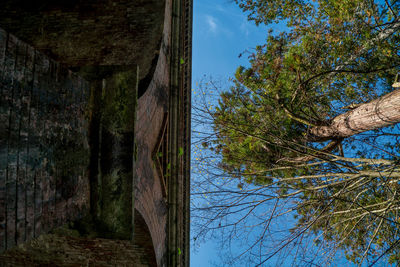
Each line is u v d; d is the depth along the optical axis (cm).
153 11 586
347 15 730
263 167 826
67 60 665
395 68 723
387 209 563
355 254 680
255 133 803
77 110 277
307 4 822
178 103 686
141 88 540
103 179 289
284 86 782
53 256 619
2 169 193
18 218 205
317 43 765
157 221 593
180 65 697
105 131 296
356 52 743
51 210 237
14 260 635
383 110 550
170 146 664
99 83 308
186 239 684
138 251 581
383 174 548
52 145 239
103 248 594
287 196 692
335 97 830
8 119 198
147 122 554
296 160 745
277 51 818
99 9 610
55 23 650
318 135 765
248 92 858
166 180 650
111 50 636
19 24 663
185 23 725
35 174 220
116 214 285
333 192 766
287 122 811
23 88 213
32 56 223
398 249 637
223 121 786
